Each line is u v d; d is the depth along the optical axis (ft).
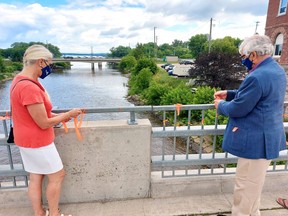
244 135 5.96
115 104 78.84
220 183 8.64
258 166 6.18
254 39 5.60
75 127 7.24
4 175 7.63
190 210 7.83
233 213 7.35
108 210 7.79
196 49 273.95
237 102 5.73
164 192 8.43
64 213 7.63
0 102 80.48
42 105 5.57
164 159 8.37
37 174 6.63
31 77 5.64
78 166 7.75
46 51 5.67
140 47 239.71
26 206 7.96
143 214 7.61
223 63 63.77
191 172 8.80
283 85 5.76
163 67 156.97
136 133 7.67
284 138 6.30
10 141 6.46
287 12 48.96
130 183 8.15
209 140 33.32
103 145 7.64
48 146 6.14
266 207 7.98
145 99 79.92
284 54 49.62
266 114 5.71
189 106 7.81
